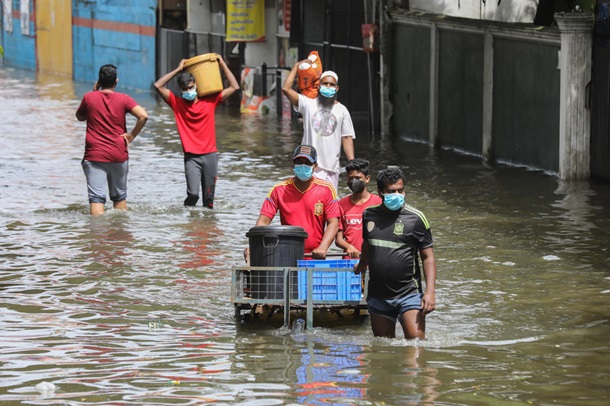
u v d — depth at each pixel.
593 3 47.91
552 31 42.88
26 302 25.09
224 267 28.58
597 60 42.00
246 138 56.50
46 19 102.44
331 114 30.36
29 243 31.42
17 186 41.94
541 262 29.02
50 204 38.03
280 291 23.17
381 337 22.09
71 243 31.42
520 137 46.28
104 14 91.38
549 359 20.72
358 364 20.27
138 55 86.75
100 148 35.53
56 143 55.09
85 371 20.00
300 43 65.69
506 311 24.34
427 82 54.25
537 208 36.78
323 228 24.73
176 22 83.94
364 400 18.23
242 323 23.48
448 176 43.97
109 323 23.41
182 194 40.12
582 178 42.69
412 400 18.27
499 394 18.59
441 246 31.08
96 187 35.66
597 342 21.91
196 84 36.53
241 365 20.30
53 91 85.38
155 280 27.19
